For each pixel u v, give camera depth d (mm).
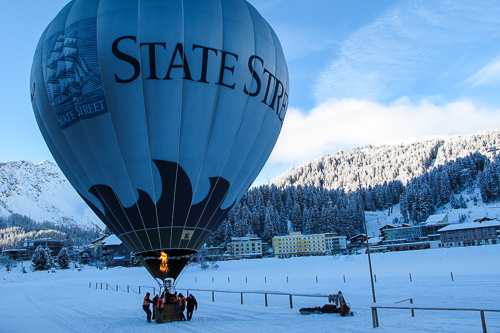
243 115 21438
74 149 20594
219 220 22406
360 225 193250
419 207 183500
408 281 39906
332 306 20047
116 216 20625
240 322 18109
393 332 13867
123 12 19625
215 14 20641
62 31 20531
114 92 19281
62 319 21734
